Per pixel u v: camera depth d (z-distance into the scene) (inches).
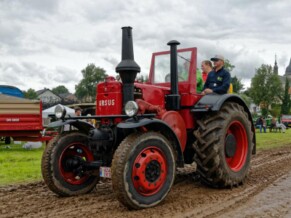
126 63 198.8
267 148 488.1
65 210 180.5
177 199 199.0
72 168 216.2
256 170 291.0
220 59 243.4
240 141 241.6
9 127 476.1
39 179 269.0
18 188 236.4
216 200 195.3
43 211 179.5
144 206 178.9
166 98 226.1
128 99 200.7
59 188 209.0
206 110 218.1
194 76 233.5
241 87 2174.0
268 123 1530.5
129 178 173.9
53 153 209.5
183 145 225.5
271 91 3284.9
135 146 176.9
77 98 3462.1
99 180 233.5
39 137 494.6
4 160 374.3
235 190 220.1
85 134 224.2
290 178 253.9
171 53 225.6
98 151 206.4
